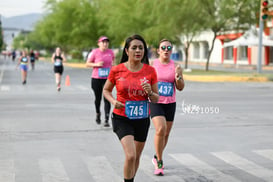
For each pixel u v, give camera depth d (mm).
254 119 22594
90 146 16094
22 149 15531
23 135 18125
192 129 19719
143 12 70812
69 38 114500
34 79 54906
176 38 71500
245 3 61656
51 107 27125
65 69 90562
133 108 9812
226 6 60875
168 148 15820
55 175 12266
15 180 11758
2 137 17688
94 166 13273
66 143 16609
